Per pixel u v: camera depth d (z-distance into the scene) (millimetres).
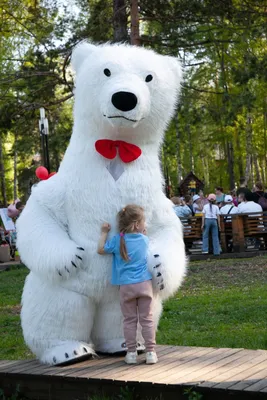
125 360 5762
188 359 5855
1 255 20656
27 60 20766
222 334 8414
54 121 25344
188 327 9047
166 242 5914
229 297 11133
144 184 5852
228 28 19281
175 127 23828
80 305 5789
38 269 5719
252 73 19938
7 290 14102
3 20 23312
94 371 5531
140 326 6012
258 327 8789
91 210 5762
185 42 18516
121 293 5715
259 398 4754
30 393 5688
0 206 24797
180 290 12375
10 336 9148
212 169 54500
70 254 5652
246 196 18438
